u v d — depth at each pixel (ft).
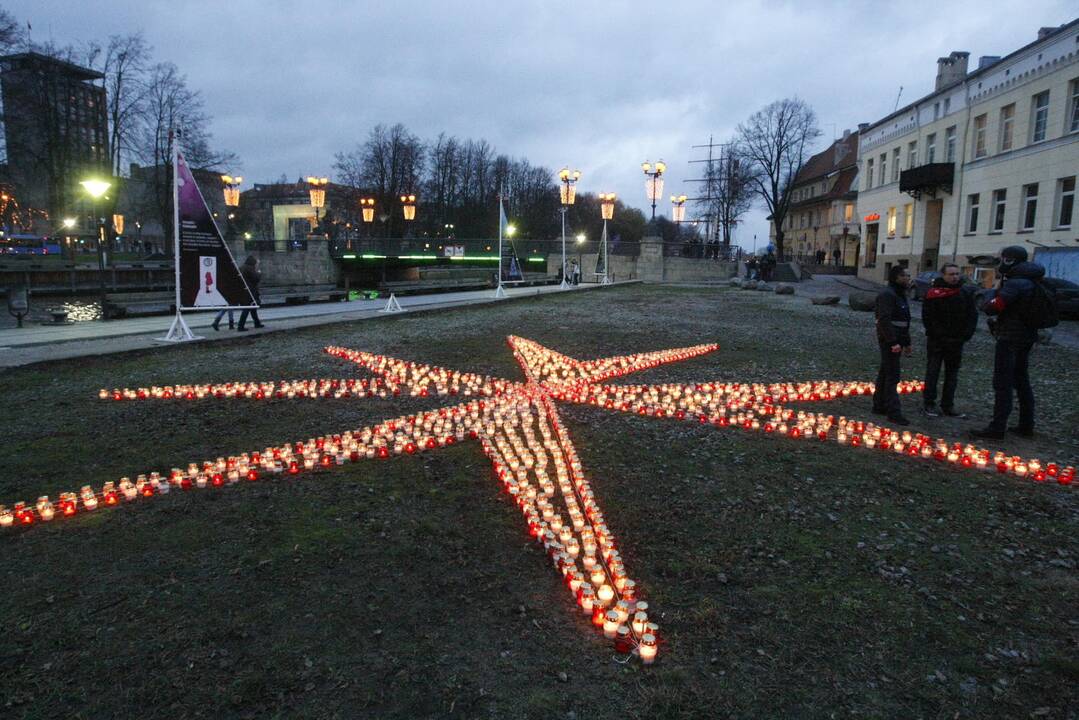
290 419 25.07
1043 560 14.29
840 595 12.65
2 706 9.27
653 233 163.43
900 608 12.23
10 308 55.98
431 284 124.98
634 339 48.26
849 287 127.85
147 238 268.62
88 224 232.12
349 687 9.82
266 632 11.13
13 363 33.19
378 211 240.94
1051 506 17.26
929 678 10.28
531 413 26.53
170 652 10.56
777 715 9.43
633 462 20.35
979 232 103.55
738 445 22.36
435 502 16.81
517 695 9.73
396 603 12.08
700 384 32.32
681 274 164.35
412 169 243.81
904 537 15.26
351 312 66.33
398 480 18.42
